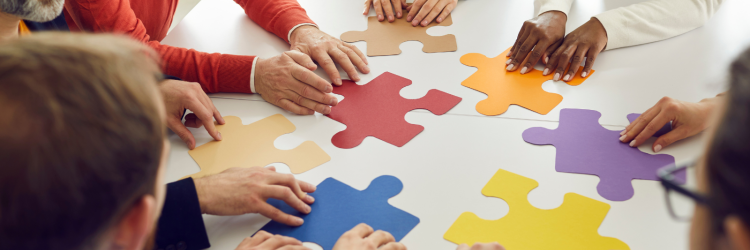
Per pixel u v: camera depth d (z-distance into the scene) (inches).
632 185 70.6
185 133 76.8
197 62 83.5
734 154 33.2
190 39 91.0
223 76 83.0
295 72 79.7
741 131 32.8
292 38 88.6
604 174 71.6
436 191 71.1
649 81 80.5
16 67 40.0
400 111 79.4
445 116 78.4
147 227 49.8
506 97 80.2
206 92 83.8
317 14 94.7
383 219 69.4
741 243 34.7
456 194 70.8
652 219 68.0
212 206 69.2
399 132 76.9
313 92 79.3
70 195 40.3
